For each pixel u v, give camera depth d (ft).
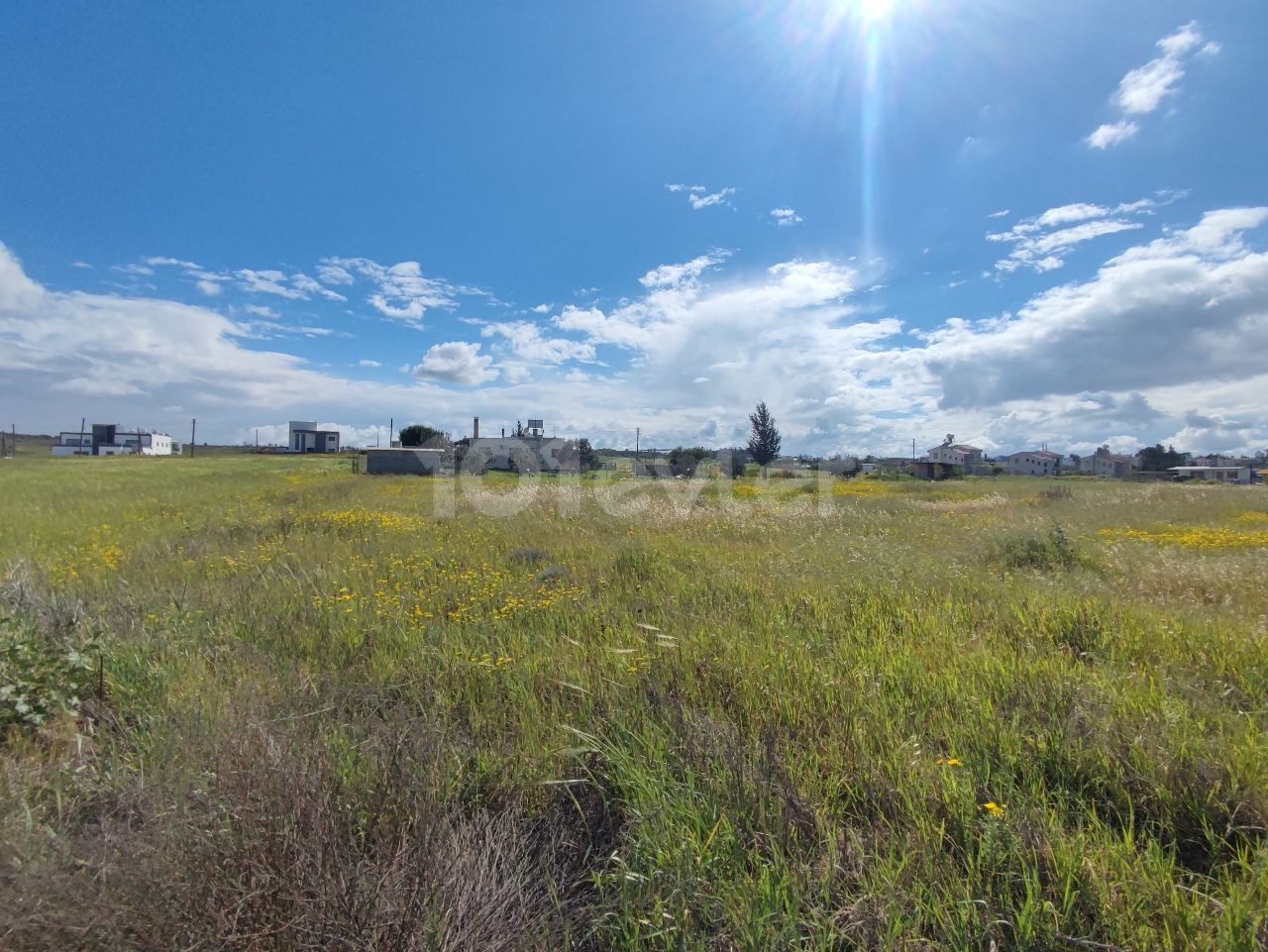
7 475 85.40
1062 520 39.93
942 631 13.87
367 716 9.87
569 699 10.73
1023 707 9.91
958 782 7.55
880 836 6.90
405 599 17.63
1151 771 7.73
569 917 6.05
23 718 9.16
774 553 24.95
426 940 5.40
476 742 9.34
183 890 5.49
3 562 21.86
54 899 5.17
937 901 5.82
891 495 65.31
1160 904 5.82
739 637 13.43
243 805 6.25
